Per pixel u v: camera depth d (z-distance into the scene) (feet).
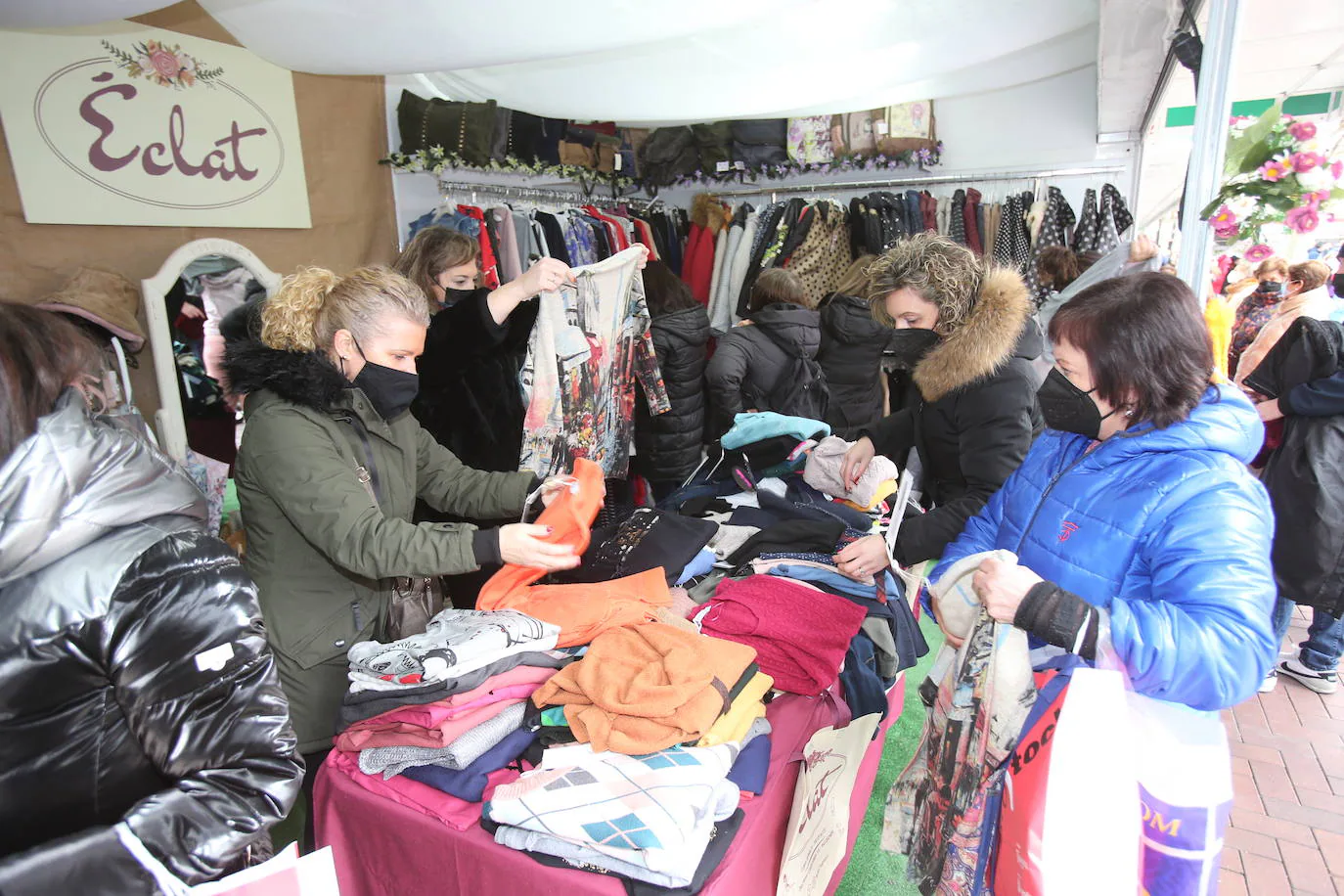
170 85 9.60
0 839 2.47
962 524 5.11
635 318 8.16
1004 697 3.55
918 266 5.41
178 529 2.62
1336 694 9.13
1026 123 16.43
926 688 4.59
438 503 5.28
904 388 13.92
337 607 4.32
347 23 7.06
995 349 5.07
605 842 2.90
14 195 8.36
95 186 8.98
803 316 10.19
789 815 3.98
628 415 8.34
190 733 2.55
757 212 16.99
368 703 3.51
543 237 13.09
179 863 2.47
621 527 5.26
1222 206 6.12
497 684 3.59
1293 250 11.78
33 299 8.61
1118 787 2.96
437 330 6.12
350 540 3.76
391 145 13.00
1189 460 3.34
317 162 11.64
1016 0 8.86
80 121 8.79
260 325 4.33
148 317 9.41
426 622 4.80
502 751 3.52
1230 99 6.14
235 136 10.39
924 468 6.14
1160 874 3.21
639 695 3.34
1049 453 4.04
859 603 4.83
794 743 3.82
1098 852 2.98
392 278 4.17
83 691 2.44
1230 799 3.16
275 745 2.73
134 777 2.61
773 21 9.36
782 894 3.79
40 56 8.40
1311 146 5.97
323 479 3.87
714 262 17.60
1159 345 3.28
